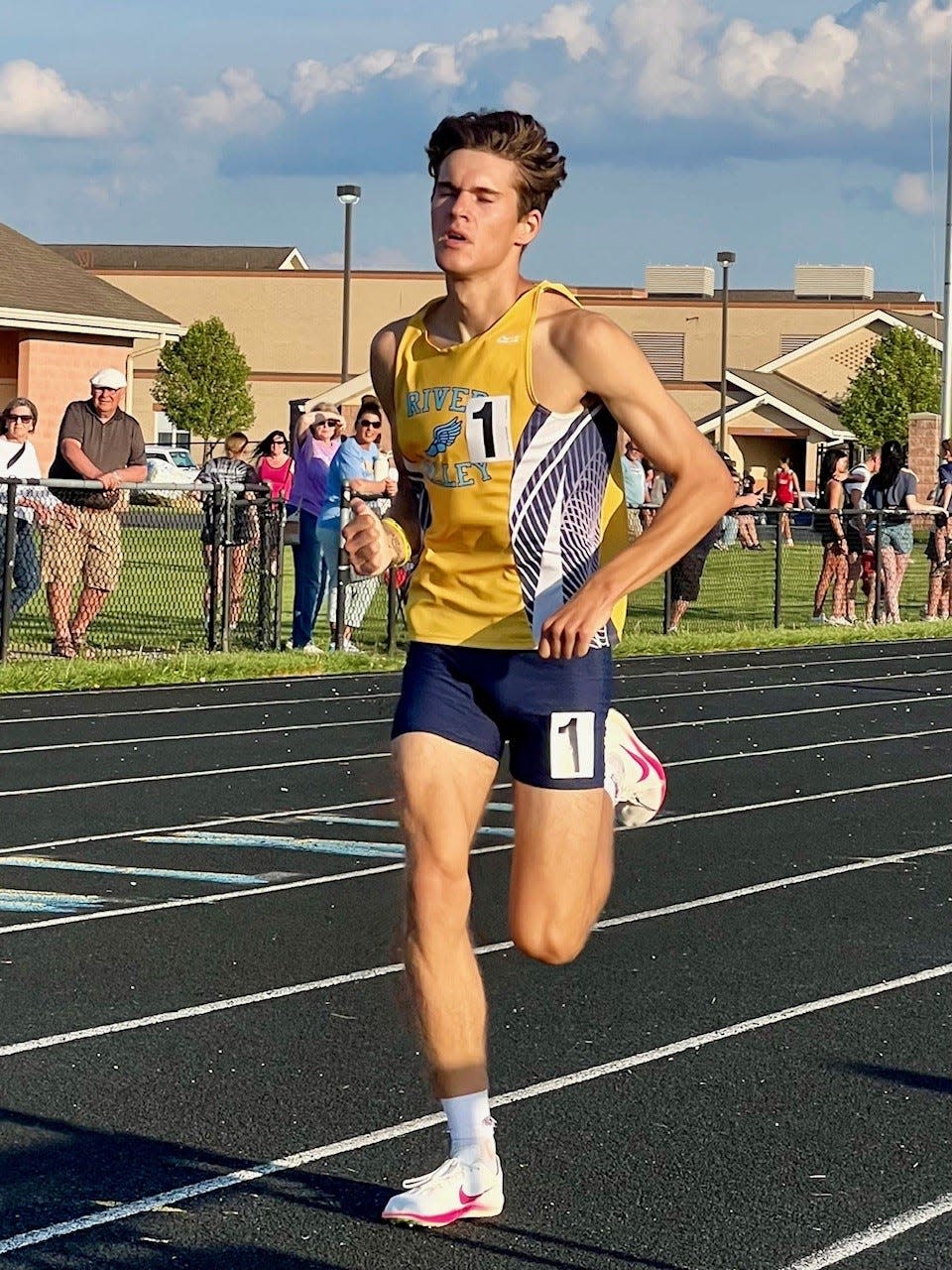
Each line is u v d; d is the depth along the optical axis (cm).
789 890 730
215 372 6331
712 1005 565
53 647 1421
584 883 399
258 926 655
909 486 1994
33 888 710
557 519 395
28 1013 545
